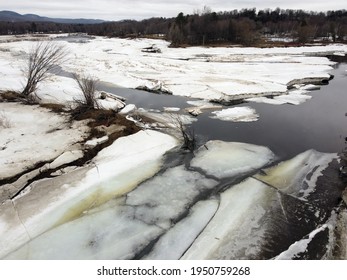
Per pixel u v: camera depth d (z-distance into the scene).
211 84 20.70
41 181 8.74
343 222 7.54
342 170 9.88
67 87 18.30
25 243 6.72
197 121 14.45
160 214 7.80
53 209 7.73
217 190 8.85
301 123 14.44
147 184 9.00
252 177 9.54
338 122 14.64
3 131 11.45
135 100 18.02
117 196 8.41
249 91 18.73
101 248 6.71
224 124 14.12
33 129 11.80
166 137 12.00
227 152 11.18
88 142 10.84
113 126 12.19
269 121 14.62
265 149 11.52
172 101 17.86
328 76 23.58
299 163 10.50
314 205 8.23
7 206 7.71
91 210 7.83
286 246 6.87
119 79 22.94
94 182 8.89
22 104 14.57
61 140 10.95
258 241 6.98
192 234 7.16
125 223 7.46
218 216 7.77
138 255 6.55
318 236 7.02
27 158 9.64
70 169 9.46
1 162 9.30
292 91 20.30
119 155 10.43
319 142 12.33
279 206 8.18
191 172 9.73
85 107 13.49
